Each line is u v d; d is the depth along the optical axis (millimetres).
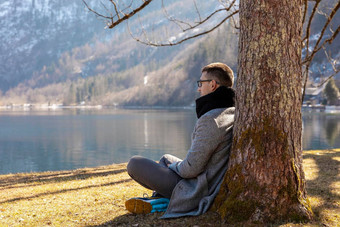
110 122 64625
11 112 131875
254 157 2367
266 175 2344
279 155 2344
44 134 44281
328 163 5637
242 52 2488
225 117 2502
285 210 2314
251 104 2404
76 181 5387
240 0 2537
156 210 2730
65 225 2684
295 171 2365
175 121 62938
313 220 2350
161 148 28594
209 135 2422
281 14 2369
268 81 2369
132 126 53656
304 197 2420
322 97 101938
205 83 2604
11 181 6223
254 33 2408
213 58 116750
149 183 2674
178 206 2564
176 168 2623
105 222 2670
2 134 44906
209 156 2467
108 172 6332
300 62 2469
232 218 2340
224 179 2496
